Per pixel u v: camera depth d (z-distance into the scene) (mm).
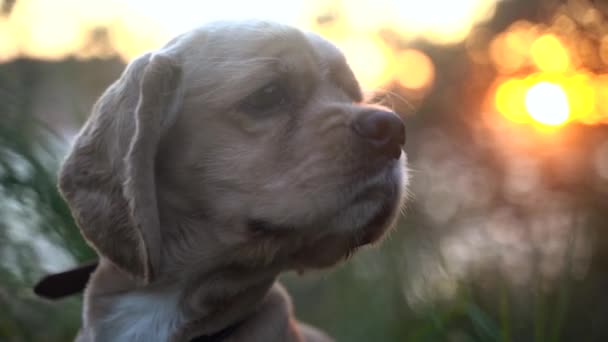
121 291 857
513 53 1693
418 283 1272
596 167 1503
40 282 913
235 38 831
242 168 810
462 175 1768
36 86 1372
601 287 1335
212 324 854
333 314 1331
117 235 812
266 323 866
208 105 818
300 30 848
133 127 808
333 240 826
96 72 1702
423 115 1853
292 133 810
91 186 825
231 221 816
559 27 1469
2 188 1113
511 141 1710
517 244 1443
